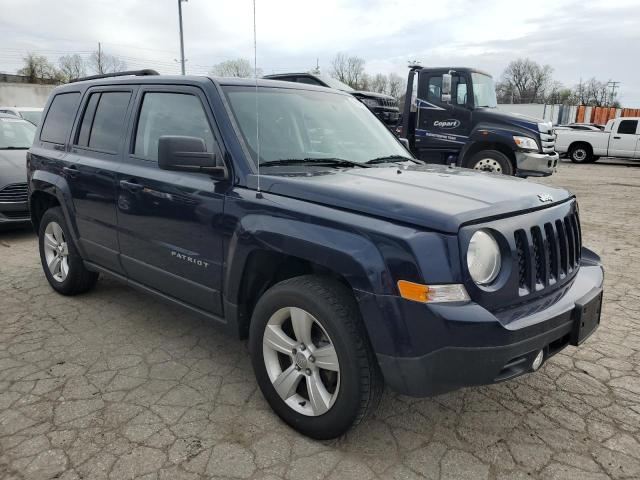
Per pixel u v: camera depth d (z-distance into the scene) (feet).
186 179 10.39
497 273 7.73
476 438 8.86
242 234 9.10
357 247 7.60
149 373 10.91
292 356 8.73
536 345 7.68
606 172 58.59
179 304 11.18
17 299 15.15
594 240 23.48
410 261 7.19
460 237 7.26
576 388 10.51
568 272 9.14
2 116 27.17
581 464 8.22
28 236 23.52
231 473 7.90
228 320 9.86
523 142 32.94
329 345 8.28
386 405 9.82
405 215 7.51
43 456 8.20
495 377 7.45
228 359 11.59
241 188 9.43
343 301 8.01
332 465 8.11
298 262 9.23
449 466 8.14
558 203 9.22
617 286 16.87
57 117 15.29
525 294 8.00
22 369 11.00
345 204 8.07
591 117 139.85
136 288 12.51
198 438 8.72
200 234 10.05
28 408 9.53
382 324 7.38
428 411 9.64
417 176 9.78
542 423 9.32
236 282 9.39
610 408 9.80
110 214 12.43
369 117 13.41
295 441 8.68
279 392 8.98
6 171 22.24
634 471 8.07
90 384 10.42
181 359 11.55
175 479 7.75
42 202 16.19
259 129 10.30
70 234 14.19
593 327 9.05
